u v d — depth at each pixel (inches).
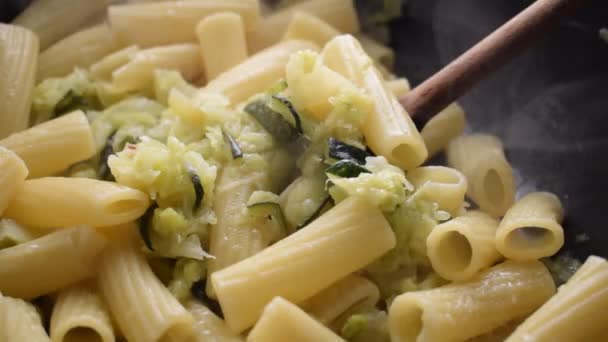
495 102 15.2
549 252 11.7
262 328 10.9
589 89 14.4
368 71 12.8
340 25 15.7
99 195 11.6
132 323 11.2
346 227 11.4
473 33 15.6
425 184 12.1
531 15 12.5
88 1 15.4
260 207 12.0
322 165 12.3
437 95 12.8
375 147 12.3
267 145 12.5
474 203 13.6
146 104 14.0
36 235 12.1
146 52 14.4
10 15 15.7
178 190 11.9
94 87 14.4
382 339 11.7
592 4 14.1
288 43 14.3
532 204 12.2
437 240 11.6
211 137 12.5
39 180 12.0
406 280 11.9
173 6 14.8
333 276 11.4
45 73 14.8
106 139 13.4
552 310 10.9
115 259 11.7
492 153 13.8
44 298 12.0
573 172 14.4
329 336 11.0
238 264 11.3
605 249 13.6
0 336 11.0
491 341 11.5
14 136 12.5
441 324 11.0
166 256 12.0
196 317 11.6
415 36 16.3
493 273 11.6
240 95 13.4
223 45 14.4
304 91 12.5
